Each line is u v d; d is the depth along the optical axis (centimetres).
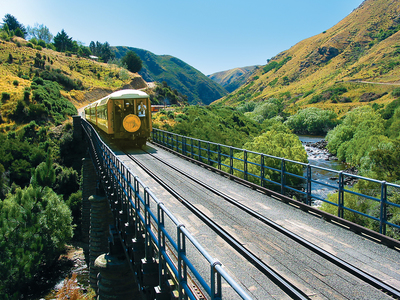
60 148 4266
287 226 678
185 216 768
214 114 6719
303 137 8669
